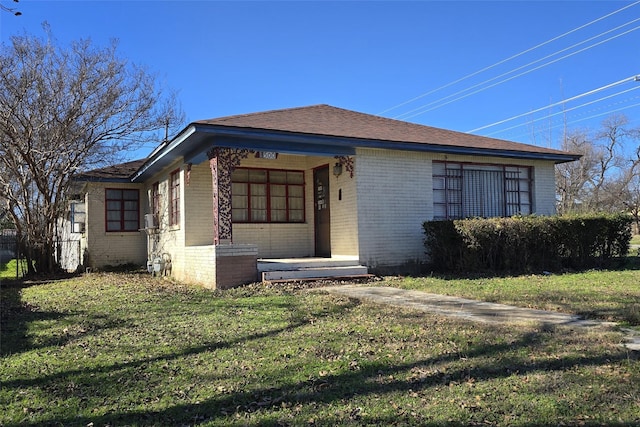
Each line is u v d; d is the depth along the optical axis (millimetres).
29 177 15562
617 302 7488
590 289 9008
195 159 12133
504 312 7078
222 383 4371
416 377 4355
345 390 4105
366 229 12445
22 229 16109
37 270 16250
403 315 6984
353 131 12500
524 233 12336
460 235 12133
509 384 4102
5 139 14781
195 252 11797
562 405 3637
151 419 3660
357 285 10625
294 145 11594
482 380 4230
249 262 10836
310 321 6801
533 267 12555
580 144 44188
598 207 44031
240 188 13781
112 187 18250
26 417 3756
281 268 11359
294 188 14625
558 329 5852
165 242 15055
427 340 5527
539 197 15438
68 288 11641
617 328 5855
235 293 9578
